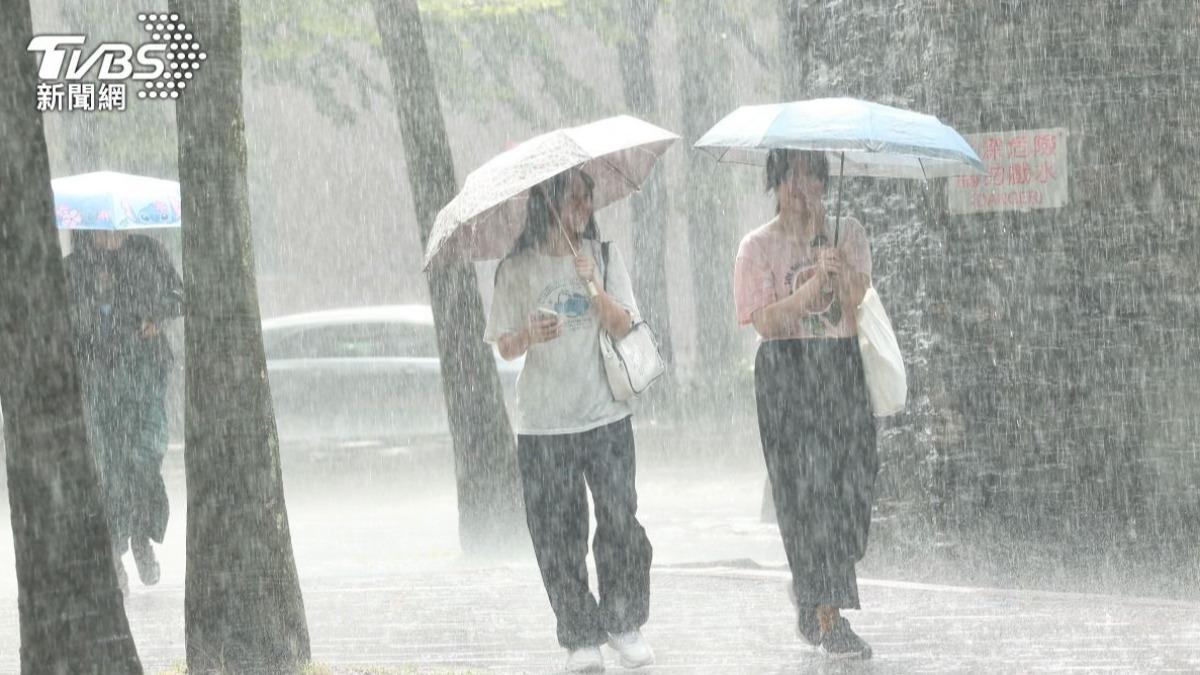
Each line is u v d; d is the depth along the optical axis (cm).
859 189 2564
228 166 1761
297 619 1795
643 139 1823
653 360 1856
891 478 2519
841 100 1817
